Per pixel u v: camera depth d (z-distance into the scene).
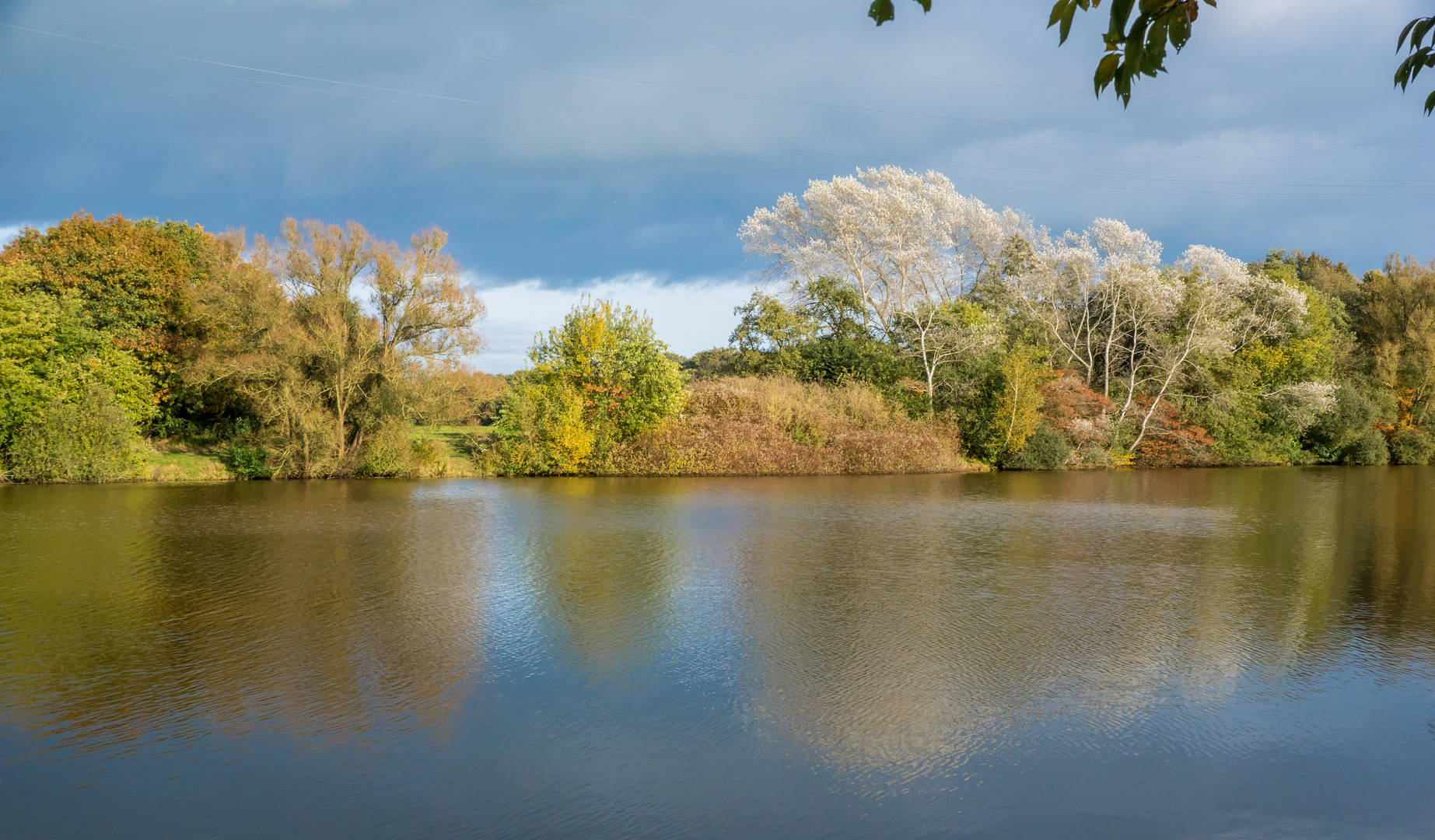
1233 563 12.80
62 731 6.00
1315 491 26.36
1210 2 2.88
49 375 23.56
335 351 25.11
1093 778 5.39
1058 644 8.25
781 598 10.08
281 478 25.55
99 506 18.20
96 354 25.02
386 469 26.11
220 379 25.05
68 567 11.56
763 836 4.59
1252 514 19.56
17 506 18.09
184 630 8.50
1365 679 7.31
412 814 4.84
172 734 5.95
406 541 13.98
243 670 7.29
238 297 25.48
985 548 13.86
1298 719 6.39
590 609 9.47
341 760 5.55
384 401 25.77
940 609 9.62
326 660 7.59
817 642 8.25
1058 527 16.69
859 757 5.66
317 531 14.90
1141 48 2.91
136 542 13.62
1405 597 10.50
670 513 18.14
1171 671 7.47
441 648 7.96
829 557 12.88
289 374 24.83
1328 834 4.74
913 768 5.50
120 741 5.83
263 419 25.09
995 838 4.62
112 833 4.62
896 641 8.30
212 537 14.23
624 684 7.02
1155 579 11.45
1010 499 22.64
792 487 25.28
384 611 9.34
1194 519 18.52
